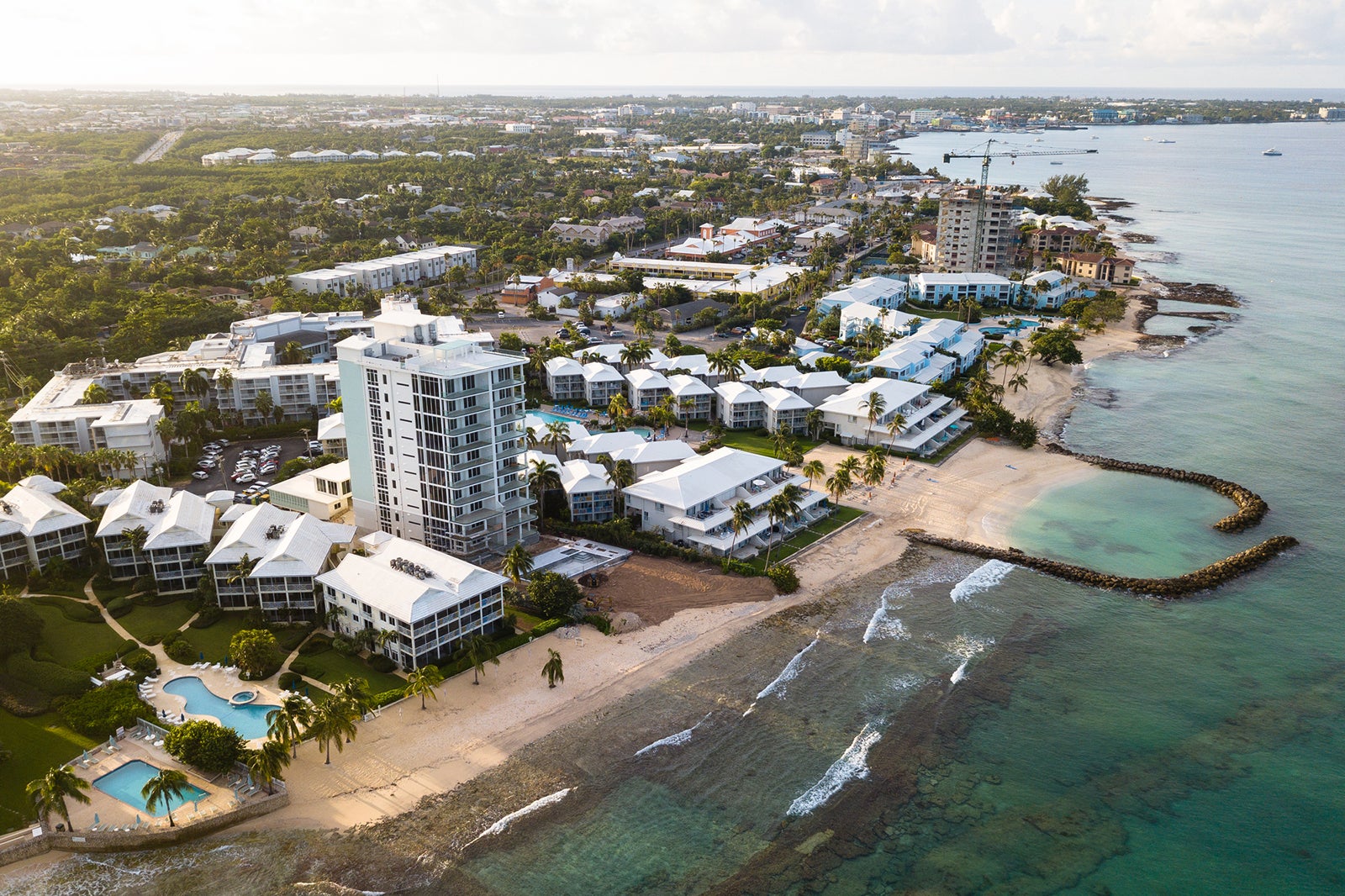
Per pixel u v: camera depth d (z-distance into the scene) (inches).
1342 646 5807.1
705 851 4099.4
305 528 6092.5
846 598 6314.0
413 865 3983.8
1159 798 4488.2
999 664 5570.9
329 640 5590.6
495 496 6702.8
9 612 5339.6
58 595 6058.1
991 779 4591.5
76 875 3924.7
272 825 4205.2
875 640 5792.3
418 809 4303.6
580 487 7273.6
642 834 4183.1
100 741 4667.8
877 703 5172.2
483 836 4143.7
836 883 3934.5
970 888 3927.2
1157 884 3978.8
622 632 5807.1
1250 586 6520.7
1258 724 5054.1
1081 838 4224.9
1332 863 4111.7
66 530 6348.4
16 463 7426.2
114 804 4269.2
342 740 4751.5
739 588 6387.8
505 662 5457.7
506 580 5693.9
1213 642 5836.6
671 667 5452.8
